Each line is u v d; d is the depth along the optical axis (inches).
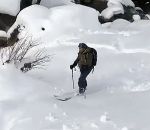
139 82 701.3
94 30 1100.5
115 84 709.9
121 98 605.6
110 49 946.1
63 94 657.0
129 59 856.9
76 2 1339.8
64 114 539.5
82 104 588.7
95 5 1365.7
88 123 501.0
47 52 926.4
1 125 536.4
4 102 596.7
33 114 549.3
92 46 971.9
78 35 1055.6
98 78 752.3
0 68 695.1
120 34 1059.9
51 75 775.1
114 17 1295.5
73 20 1101.7
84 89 650.8
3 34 1029.8
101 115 527.8
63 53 915.4
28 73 775.7
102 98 616.1
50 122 514.9
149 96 600.7
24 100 612.1
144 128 467.8
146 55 883.4
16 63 804.0
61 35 1050.7
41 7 1111.0
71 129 484.1
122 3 1369.3
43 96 631.2
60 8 1115.3
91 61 651.5
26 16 1071.6
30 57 863.1
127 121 496.7
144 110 535.5
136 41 969.5
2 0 1128.8
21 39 973.2
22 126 511.8
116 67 804.6
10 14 1124.5
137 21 1214.9
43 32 1053.2
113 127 480.7
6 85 642.2
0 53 834.8
